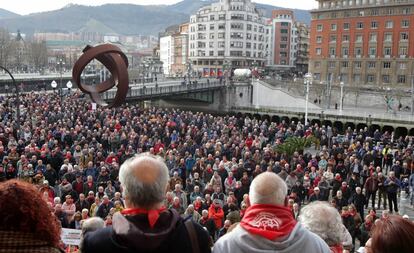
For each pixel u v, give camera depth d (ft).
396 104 274.16
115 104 54.34
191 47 539.70
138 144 98.37
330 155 103.50
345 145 116.37
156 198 11.28
